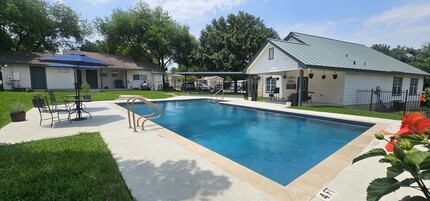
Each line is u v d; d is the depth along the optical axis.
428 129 1.03
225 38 24.95
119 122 6.57
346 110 9.62
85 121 6.71
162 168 3.10
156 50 27.36
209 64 25.61
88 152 3.66
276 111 10.08
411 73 14.07
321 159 4.83
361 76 12.24
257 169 4.29
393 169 1.00
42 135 4.94
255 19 27.73
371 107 12.22
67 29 23.50
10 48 20.06
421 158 0.90
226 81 36.16
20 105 6.93
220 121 9.21
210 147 5.79
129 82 22.66
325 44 15.21
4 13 17.31
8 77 16.06
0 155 3.42
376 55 16.81
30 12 19.34
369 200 1.00
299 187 2.57
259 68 14.34
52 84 17.95
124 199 2.26
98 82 21.00
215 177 2.82
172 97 16.70
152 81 24.44
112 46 28.14
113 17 25.08
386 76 13.52
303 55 11.40
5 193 2.32
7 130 5.43
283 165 4.49
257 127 8.06
